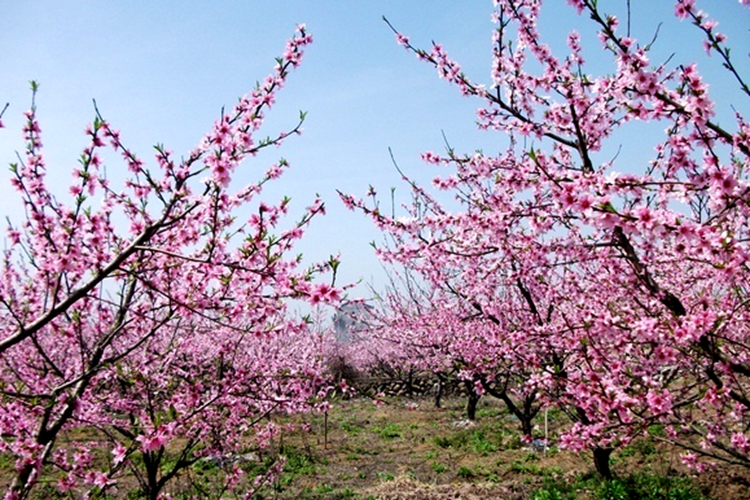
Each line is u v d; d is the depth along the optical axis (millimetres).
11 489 3449
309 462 11953
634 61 3322
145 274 4395
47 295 4133
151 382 5594
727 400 3982
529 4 4910
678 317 3740
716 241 2943
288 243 4379
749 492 7211
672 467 8703
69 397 3811
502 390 11383
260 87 3963
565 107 5074
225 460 10094
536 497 8203
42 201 3754
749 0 2738
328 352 25609
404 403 22609
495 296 8945
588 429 4504
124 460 3816
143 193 4305
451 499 8609
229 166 3430
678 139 3551
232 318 4250
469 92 5332
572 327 4559
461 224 5281
